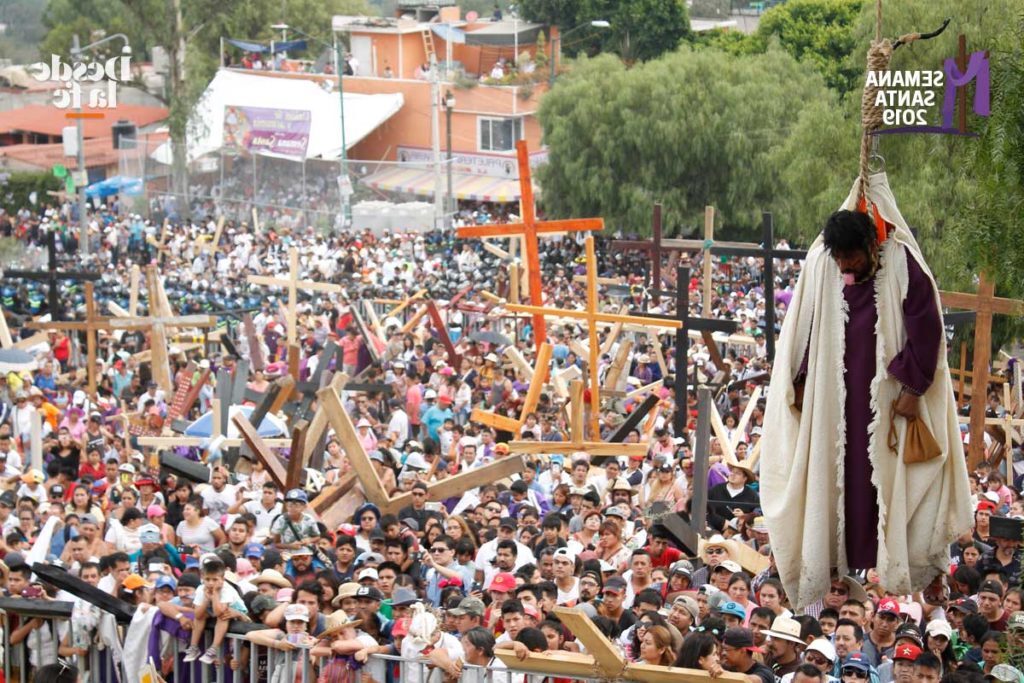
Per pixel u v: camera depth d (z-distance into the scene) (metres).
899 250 10.47
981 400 27.58
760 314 50.19
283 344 46.56
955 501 10.58
